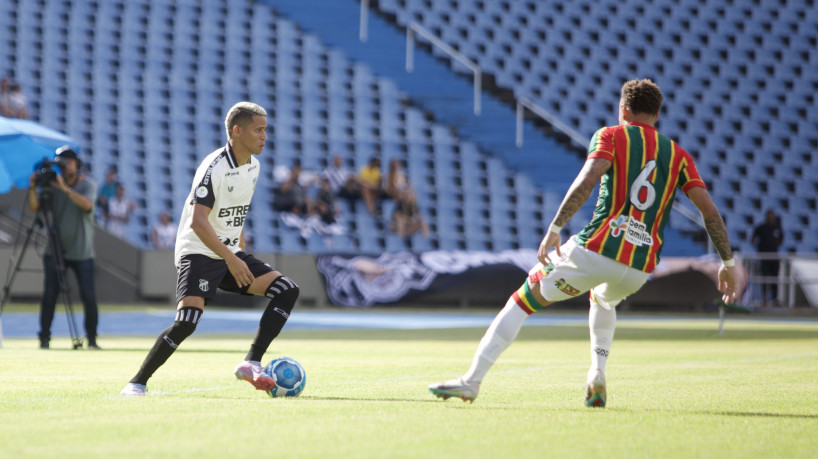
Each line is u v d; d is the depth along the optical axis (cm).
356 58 9575
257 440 1151
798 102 9538
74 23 9006
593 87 9644
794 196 8856
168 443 1123
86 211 3128
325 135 8831
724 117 9388
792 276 6762
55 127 8275
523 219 8488
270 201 7875
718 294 6625
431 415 1401
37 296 6569
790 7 10106
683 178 1520
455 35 9925
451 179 8719
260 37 9475
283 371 1666
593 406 1556
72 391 1716
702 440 1194
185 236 1694
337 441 1150
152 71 8906
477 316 6088
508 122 9288
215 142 8531
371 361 2655
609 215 1473
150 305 6594
